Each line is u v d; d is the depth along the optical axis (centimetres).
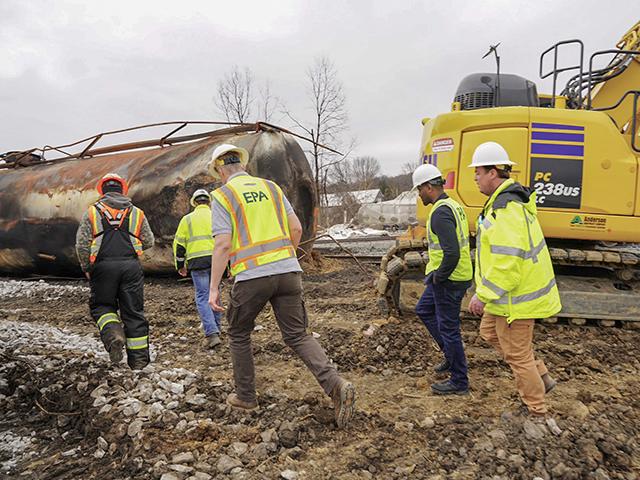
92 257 484
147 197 1052
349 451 342
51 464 357
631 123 654
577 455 335
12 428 422
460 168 638
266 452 342
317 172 3084
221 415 398
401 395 441
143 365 489
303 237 1159
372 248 1644
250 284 369
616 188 615
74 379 473
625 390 462
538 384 368
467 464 327
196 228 586
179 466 321
